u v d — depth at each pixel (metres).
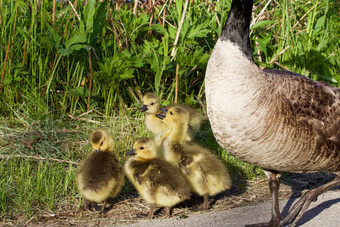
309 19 7.62
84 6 7.00
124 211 4.99
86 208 4.91
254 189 5.58
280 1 8.30
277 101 4.00
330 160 4.25
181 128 5.36
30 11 7.18
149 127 6.29
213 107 4.15
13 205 4.84
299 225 4.44
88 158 5.12
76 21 7.16
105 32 7.34
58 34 6.47
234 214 4.79
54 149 5.92
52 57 6.89
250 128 3.99
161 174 4.74
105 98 6.95
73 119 6.64
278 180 4.51
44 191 5.05
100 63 6.46
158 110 6.15
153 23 7.65
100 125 6.55
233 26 4.14
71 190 5.21
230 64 4.09
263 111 3.96
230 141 4.13
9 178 5.19
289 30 7.66
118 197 5.35
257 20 8.00
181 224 4.52
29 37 6.75
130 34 7.21
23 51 6.82
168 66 6.64
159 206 5.14
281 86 4.11
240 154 4.19
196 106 7.30
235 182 5.76
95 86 6.92
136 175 4.86
